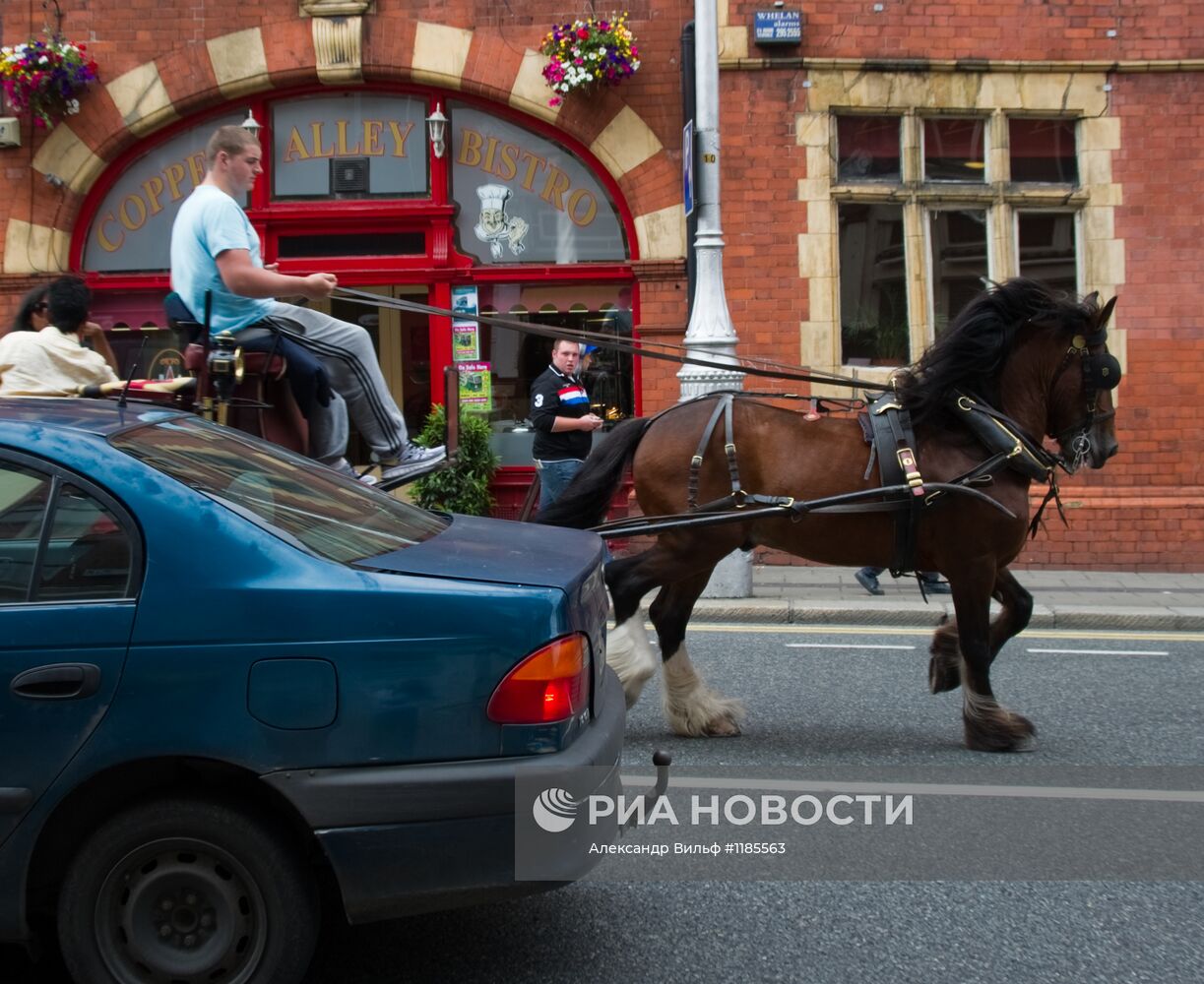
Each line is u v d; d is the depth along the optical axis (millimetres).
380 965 4020
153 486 3551
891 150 12680
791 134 12438
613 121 12555
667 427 6617
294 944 3406
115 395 5434
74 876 3387
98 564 3480
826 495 6309
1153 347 12641
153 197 12953
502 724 3451
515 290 13008
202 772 3463
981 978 3945
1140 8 12500
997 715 6371
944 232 12766
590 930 4293
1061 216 12789
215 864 3400
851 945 4184
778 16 12258
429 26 12555
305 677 3393
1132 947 4168
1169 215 12617
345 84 12758
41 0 12570
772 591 11031
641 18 12531
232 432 4422
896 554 6328
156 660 3377
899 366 12773
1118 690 7777
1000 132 12602
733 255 12508
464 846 3408
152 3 12578
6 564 3490
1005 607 6785
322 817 3357
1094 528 12414
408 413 13211
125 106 12609
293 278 5207
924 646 9109
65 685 3361
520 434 13070
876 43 12438
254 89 12688
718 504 6402
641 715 7277
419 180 13000
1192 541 12391
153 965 3385
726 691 7738
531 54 12547
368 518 4152
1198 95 12562
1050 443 12406
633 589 6500
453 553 3910
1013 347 6551
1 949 4074
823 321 12516
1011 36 12531
